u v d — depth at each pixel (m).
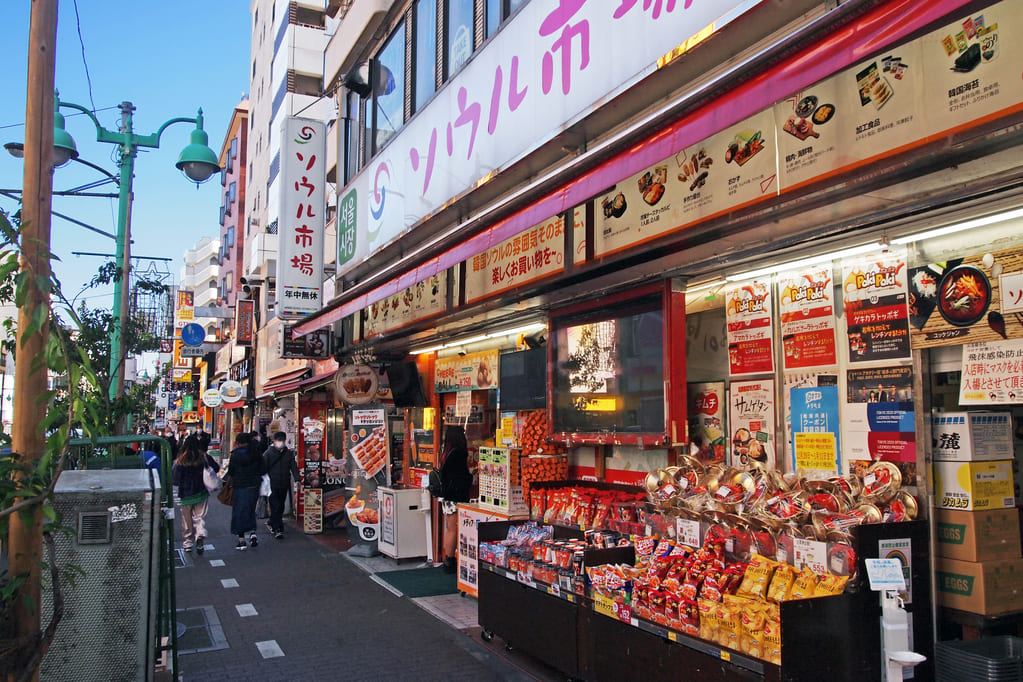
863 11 2.90
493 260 8.21
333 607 7.80
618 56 5.31
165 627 5.45
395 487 10.76
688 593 4.31
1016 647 3.98
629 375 6.21
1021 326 3.76
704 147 5.17
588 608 5.14
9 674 2.94
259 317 27.73
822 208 4.25
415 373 11.83
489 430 10.05
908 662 3.61
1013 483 4.29
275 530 12.87
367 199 11.53
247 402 29.27
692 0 4.58
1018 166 3.54
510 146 6.90
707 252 5.37
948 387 4.30
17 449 3.06
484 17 7.93
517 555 6.10
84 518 4.12
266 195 28.38
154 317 15.38
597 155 4.33
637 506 5.98
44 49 3.23
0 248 3.00
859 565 3.88
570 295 7.07
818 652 3.73
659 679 4.48
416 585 8.80
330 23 23.98
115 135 10.52
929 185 3.85
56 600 3.10
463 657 6.14
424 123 9.24
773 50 3.23
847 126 4.06
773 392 5.19
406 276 7.04
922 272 4.26
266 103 29.55
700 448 6.18
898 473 4.31
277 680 5.58
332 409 17.39
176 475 11.52
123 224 10.50
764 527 4.46
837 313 4.78
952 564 4.17
